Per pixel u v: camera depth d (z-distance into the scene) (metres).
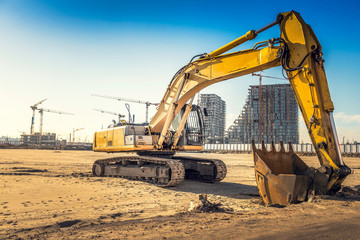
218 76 11.51
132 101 124.62
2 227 6.34
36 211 8.08
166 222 6.41
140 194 11.16
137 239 5.06
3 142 120.19
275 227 5.54
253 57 10.48
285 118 145.88
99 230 5.83
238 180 16.66
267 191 8.98
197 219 6.72
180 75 13.33
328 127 8.89
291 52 9.44
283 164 10.33
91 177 16.05
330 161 8.60
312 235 4.88
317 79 9.08
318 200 8.11
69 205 8.96
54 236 5.52
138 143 14.12
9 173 16.70
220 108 197.00
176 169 12.73
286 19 9.61
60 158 35.41
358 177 18.36
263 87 151.00
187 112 14.41
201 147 15.16
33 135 148.12
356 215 6.52
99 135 17.12
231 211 8.00
